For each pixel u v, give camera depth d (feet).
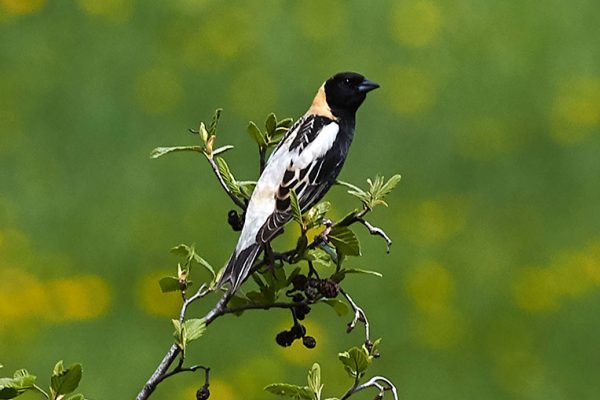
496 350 43.14
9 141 48.32
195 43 52.54
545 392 42.11
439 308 43.16
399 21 54.44
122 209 46.01
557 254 46.80
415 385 41.60
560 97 52.75
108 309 42.09
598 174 50.14
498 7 55.57
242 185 21.58
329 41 53.72
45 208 45.85
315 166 25.23
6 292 41.78
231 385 39.83
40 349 40.52
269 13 54.08
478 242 46.70
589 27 55.62
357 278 43.39
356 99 27.71
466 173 49.78
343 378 40.63
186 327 18.20
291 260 19.72
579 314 44.16
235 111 50.49
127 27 52.80
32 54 51.21
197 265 43.86
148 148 48.83
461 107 52.13
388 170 49.44
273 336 40.96
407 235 45.83
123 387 39.83
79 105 49.78
